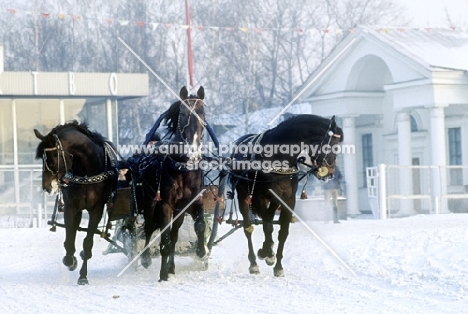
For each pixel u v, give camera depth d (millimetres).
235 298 11297
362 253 15922
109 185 13758
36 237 22344
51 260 17203
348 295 11227
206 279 13398
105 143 13883
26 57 55875
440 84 32250
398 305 10305
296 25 54344
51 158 13156
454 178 33250
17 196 34406
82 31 55812
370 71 35344
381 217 29219
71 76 34969
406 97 33375
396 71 33531
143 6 53906
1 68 35500
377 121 36594
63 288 12914
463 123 33438
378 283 12367
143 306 10867
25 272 15328
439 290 11391
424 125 34625
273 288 12141
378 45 33781
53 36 56219
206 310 10352
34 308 11008
